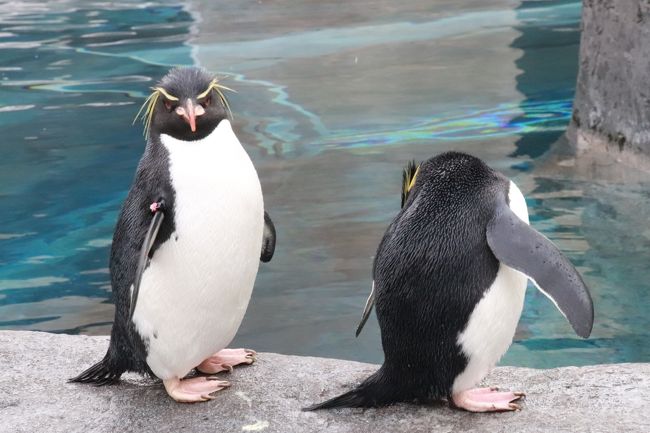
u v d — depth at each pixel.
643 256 6.98
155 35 14.75
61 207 8.56
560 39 13.58
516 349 5.96
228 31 14.91
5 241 7.93
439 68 12.52
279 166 9.30
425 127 10.35
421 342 3.91
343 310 6.49
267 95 11.64
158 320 4.18
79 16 16.17
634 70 8.89
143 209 4.12
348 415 4.18
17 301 6.86
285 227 7.86
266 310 6.55
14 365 4.83
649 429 3.91
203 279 4.11
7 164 9.63
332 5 16.44
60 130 10.56
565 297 3.52
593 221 7.65
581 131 9.83
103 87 12.09
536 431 3.94
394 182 8.70
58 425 4.25
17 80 12.50
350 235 7.63
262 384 4.54
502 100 11.20
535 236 3.67
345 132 10.29
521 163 9.16
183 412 4.32
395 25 14.93
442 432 3.99
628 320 6.16
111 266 4.28
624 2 8.95
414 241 3.86
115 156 9.75
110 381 4.61
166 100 4.09
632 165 9.02
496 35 13.98
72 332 6.37
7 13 16.47
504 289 3.83
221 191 4.05
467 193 3.87
